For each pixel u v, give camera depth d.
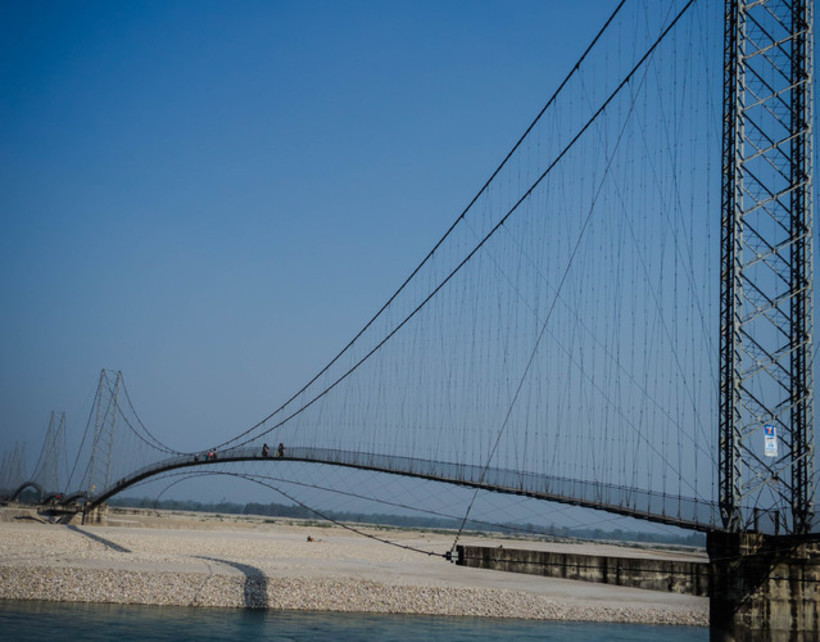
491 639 51.56
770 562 32.56
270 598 59.72
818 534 30.03
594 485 38.50
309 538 124.19
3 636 42.19
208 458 102.06
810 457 33.69
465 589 67.88
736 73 36.16
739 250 34.91
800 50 36.66
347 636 49.00
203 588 60.22
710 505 34.25
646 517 36.31
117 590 57.66
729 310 34.56
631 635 56.81
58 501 154.00
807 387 33.94
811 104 36.12
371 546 119.12
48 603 53.19
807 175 35.50
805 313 34.50
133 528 137.00
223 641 44.91
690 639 56.44
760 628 32.16
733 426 33.66
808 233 35.06
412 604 62.31
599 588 79.75
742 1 36.81
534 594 70.00
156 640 43.91
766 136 35.88
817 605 32.75
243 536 134.00
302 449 75.06
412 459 54.16
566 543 167.75
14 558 65.25
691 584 40.00
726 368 34.34
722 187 35.84
